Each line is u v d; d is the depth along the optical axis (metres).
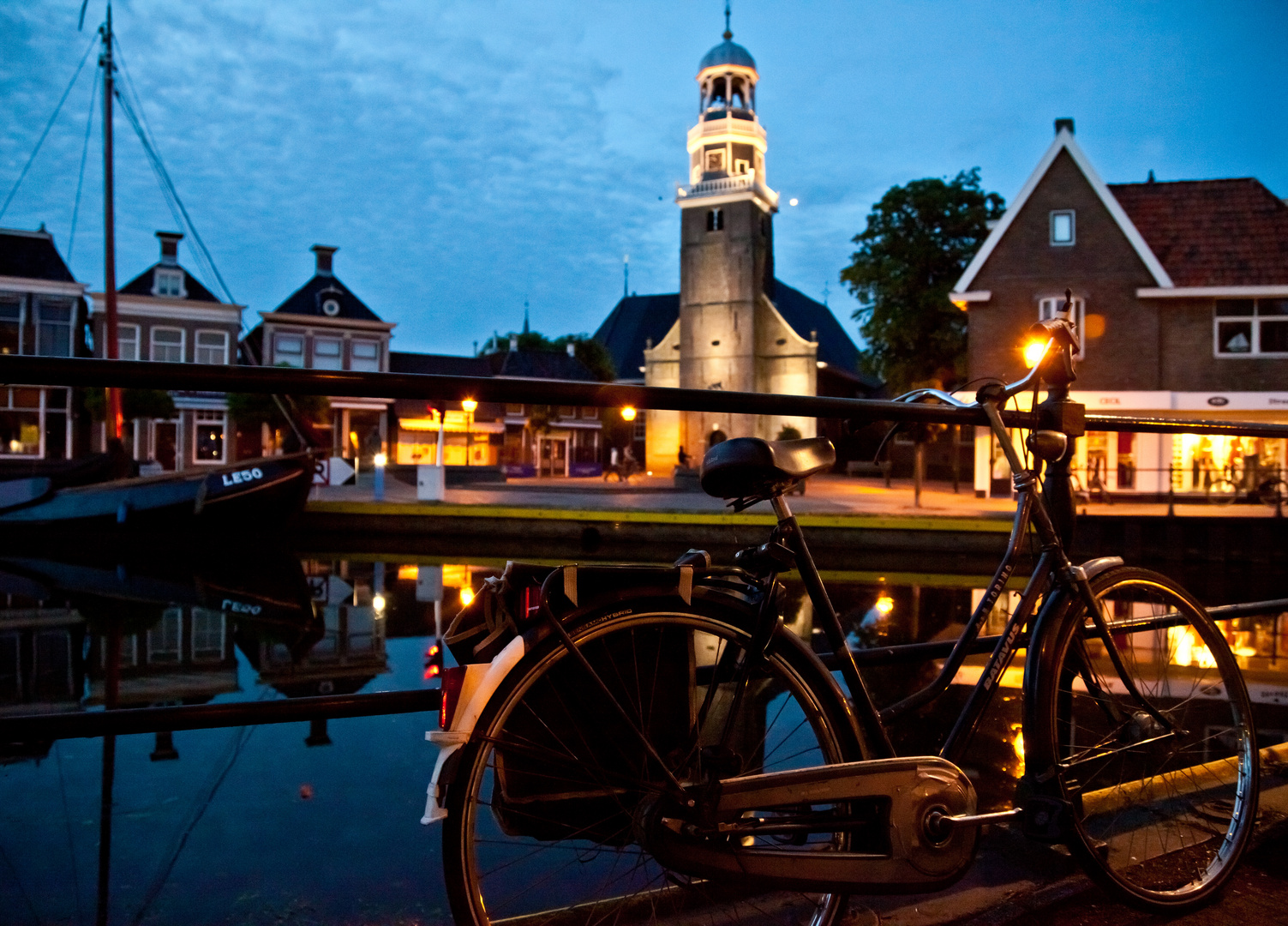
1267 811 2.07
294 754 4.04
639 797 1.29
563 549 16.59
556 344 48.81
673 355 44.66
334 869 2.73
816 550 15.31
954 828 1.45
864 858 1.40
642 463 45.62
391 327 32.91
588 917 1.56
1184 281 19.98
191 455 28.38
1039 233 20.81
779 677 1.39
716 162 44.50
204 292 29.50
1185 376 19.92
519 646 1.20
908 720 3.66
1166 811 2.00
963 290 21.20
